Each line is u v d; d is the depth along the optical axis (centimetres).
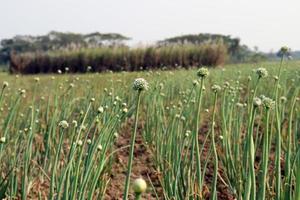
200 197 340
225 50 3009
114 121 414
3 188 378
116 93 854
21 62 3759
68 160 331
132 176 536
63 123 337
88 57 3284
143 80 258
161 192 481
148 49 3019
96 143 331
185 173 403
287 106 721
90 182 364
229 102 566
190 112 585
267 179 377
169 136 474
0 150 445
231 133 537
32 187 445
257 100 275
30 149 440
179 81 1131
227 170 456
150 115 692
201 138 675
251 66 1925
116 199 456
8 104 894
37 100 1059
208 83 1202
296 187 246
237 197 407
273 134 589
